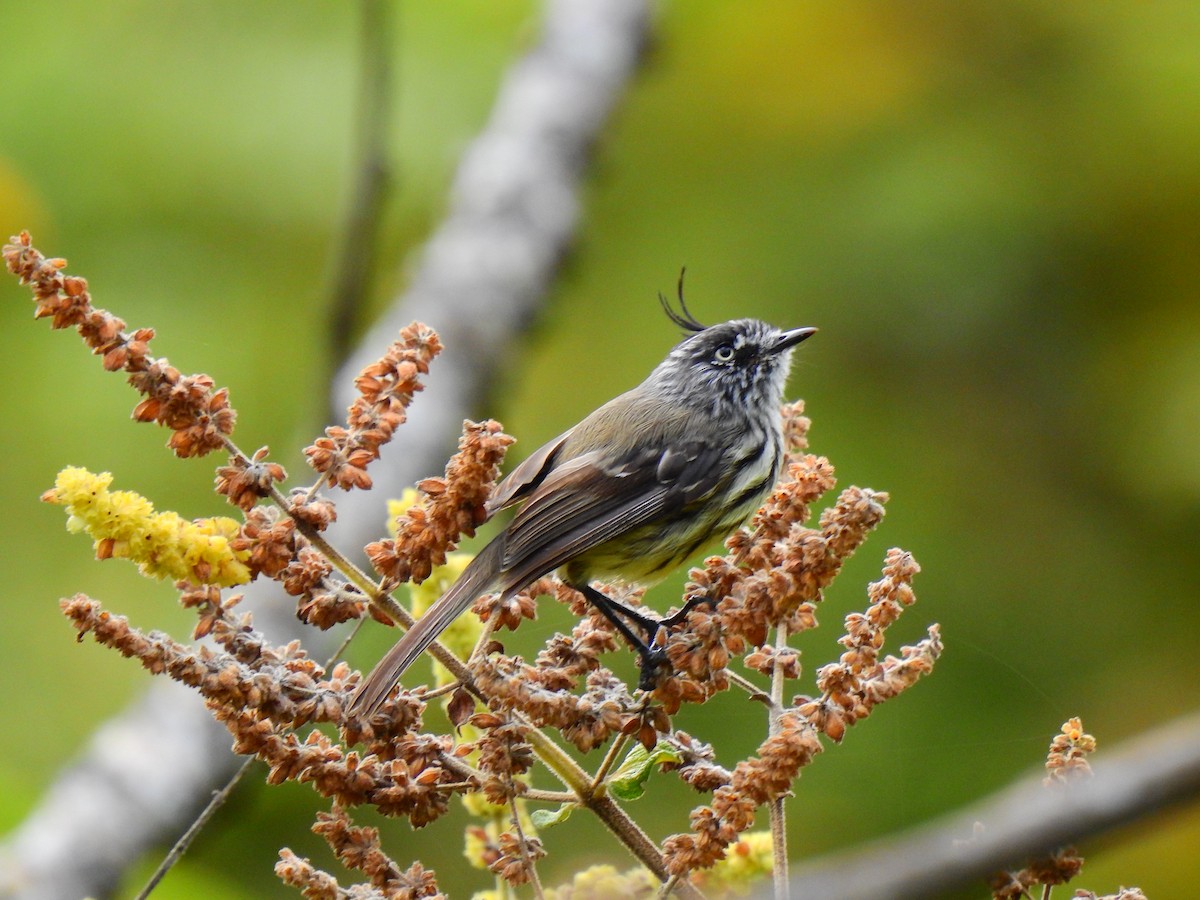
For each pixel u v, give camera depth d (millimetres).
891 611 5656
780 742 5523
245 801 9562
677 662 5742
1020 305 12797
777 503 6430
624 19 14836
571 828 10570
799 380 12906
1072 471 12641
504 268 12766
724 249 13531
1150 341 12812
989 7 13531
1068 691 11859
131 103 12648
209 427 5582
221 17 13000
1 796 9688
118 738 9602
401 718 5617
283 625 10195
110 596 11578
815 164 13578
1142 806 4000
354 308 11055
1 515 11695
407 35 14398
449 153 13859
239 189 12422
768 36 14094
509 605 6215
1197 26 13195
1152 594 12141
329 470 5703
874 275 12914
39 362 12039
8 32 13008
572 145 13859
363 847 5723
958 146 13102
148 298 12070
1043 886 5863
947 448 12609
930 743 10773
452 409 11797
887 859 3881
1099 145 12953
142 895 6219
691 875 6176
